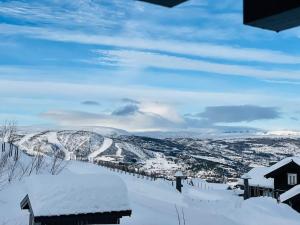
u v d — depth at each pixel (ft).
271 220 86.43
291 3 6.06
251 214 90.22
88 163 155.53
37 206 39.55
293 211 96.89
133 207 66.59
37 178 44.29
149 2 6.63
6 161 97.30
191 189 151.94
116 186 44.16
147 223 56.39
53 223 39.63
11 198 73.87
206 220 63.41
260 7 6.43
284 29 6.74
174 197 107.86
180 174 137.49
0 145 112.37
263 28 6.77
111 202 42.09
